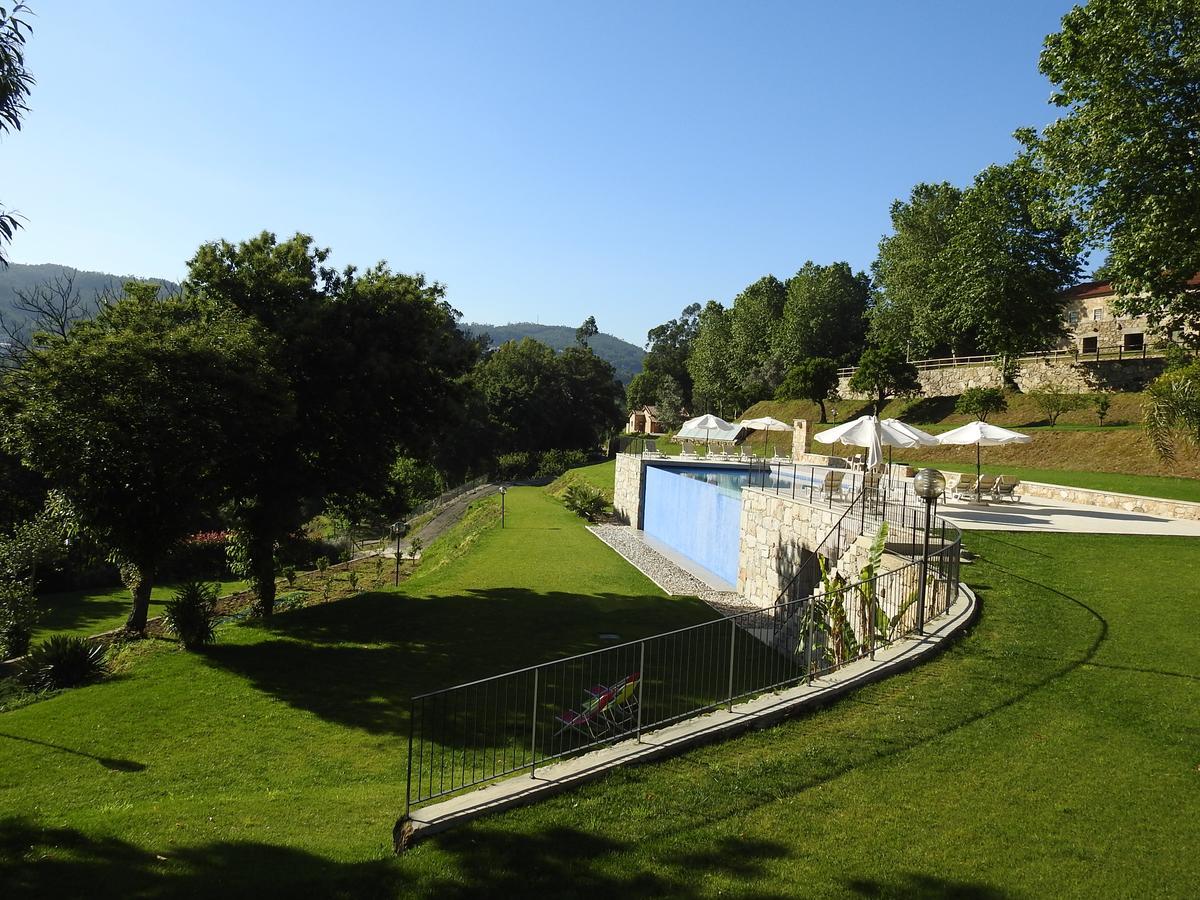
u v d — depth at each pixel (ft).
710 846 20.04
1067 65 71.46
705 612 63.26
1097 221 71.87
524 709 40.22
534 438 272.51
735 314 282.36
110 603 91.40
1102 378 140.56
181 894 19.67
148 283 62.90
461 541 111.24
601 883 18.60
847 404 197.88
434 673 47.60
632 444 131.44
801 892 17.89
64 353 50.39
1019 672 30.60
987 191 135.33
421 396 70.90
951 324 164.86
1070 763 23.54
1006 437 71.36
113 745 36.86
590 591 70.85
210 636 55.72
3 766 34.24
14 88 21.72
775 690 30.96
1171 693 28.27
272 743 36.83
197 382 51.31
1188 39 62.80
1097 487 84.94
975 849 19.39
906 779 22.99
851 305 239.91
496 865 19.60
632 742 26.30
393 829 22.53
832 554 53.31
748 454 139.64
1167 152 64.75
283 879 20.16
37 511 92.53
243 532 69.10
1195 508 65.26
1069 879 18.06
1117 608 38.40
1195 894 17.42
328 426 65.51
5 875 21.17
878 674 30.81
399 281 70.44
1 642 62.90
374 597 69.10
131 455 50.52
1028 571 45.62
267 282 64.54
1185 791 21.81
